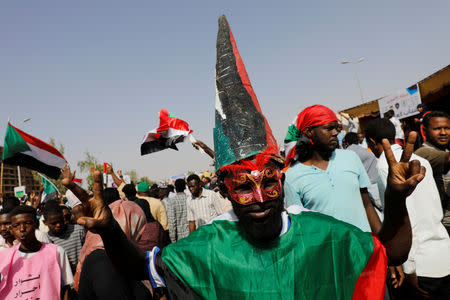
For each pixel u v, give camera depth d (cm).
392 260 152
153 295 231
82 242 437
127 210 280
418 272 255
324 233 155
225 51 171
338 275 150
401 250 148
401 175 139
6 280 323
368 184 290
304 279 147
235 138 153
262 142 153
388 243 150
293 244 152
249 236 155
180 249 158
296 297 145
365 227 269
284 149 317
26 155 443
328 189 269
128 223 274
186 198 723
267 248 151
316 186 272
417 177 135
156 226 300
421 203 252
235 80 165
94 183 141
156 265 159
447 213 537
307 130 283
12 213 334
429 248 252
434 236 252
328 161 284
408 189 137
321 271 149
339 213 266
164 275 157
